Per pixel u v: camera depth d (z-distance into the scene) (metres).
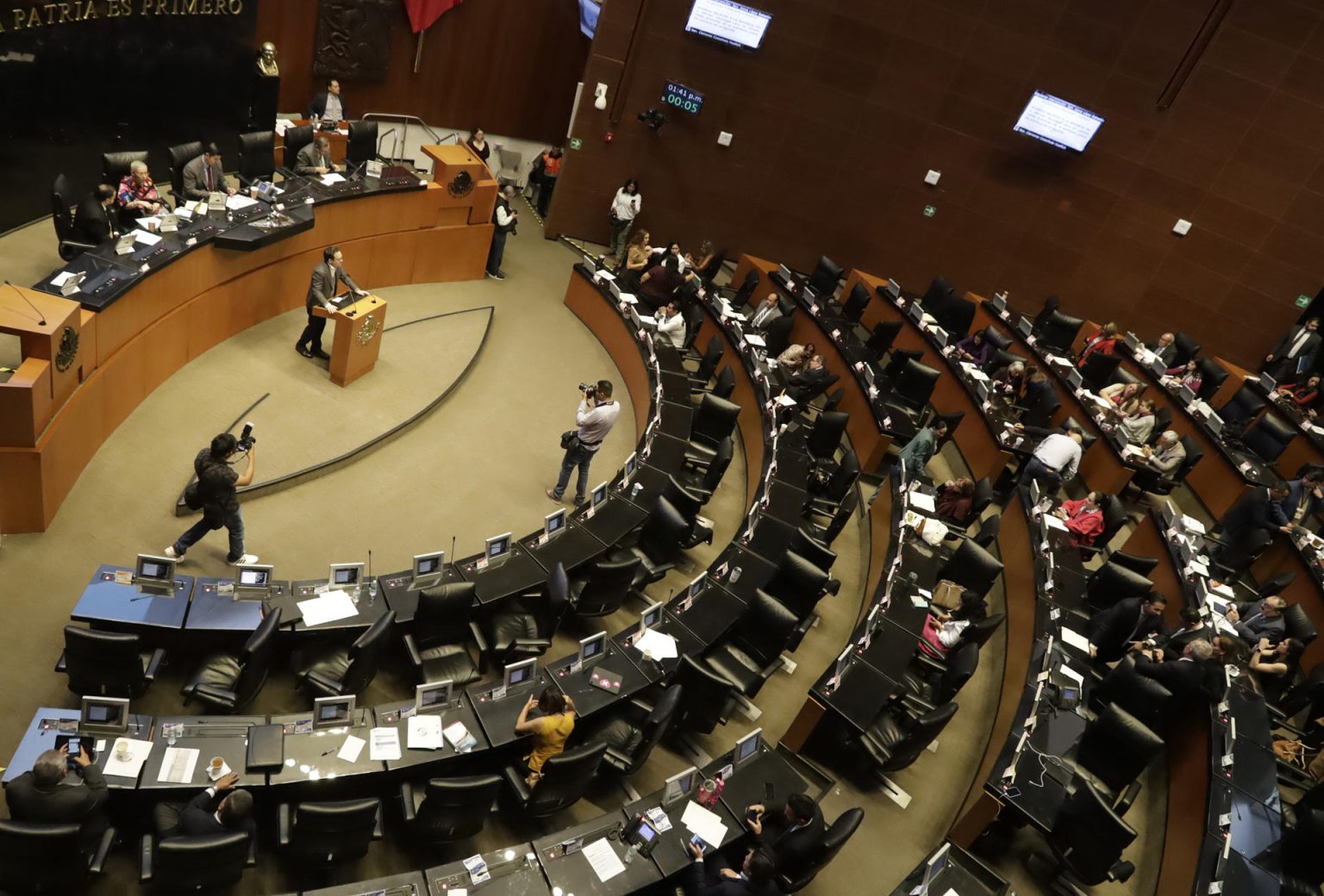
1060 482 12.66
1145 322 18.64
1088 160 17.53
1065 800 7.80
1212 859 7.80
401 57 17.86
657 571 9.76
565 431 12.74
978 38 16.86
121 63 12.59
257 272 12.34
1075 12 16.38
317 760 6.70
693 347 15.60
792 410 12.99
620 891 6.45
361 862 6.91
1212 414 14.80
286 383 11.74
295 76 16.73
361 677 7.43
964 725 9.69
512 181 19.14
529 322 15.35
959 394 14.58
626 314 14.75
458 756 6.98
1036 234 18.38
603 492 10.01
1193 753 9.12
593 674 7.96
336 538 9.77
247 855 6.05
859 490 12.83
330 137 15.67
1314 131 16.34
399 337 13.59
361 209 13.76
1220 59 16.23
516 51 18.95
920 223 18.70
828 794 8.40
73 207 11.93
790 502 11.09
